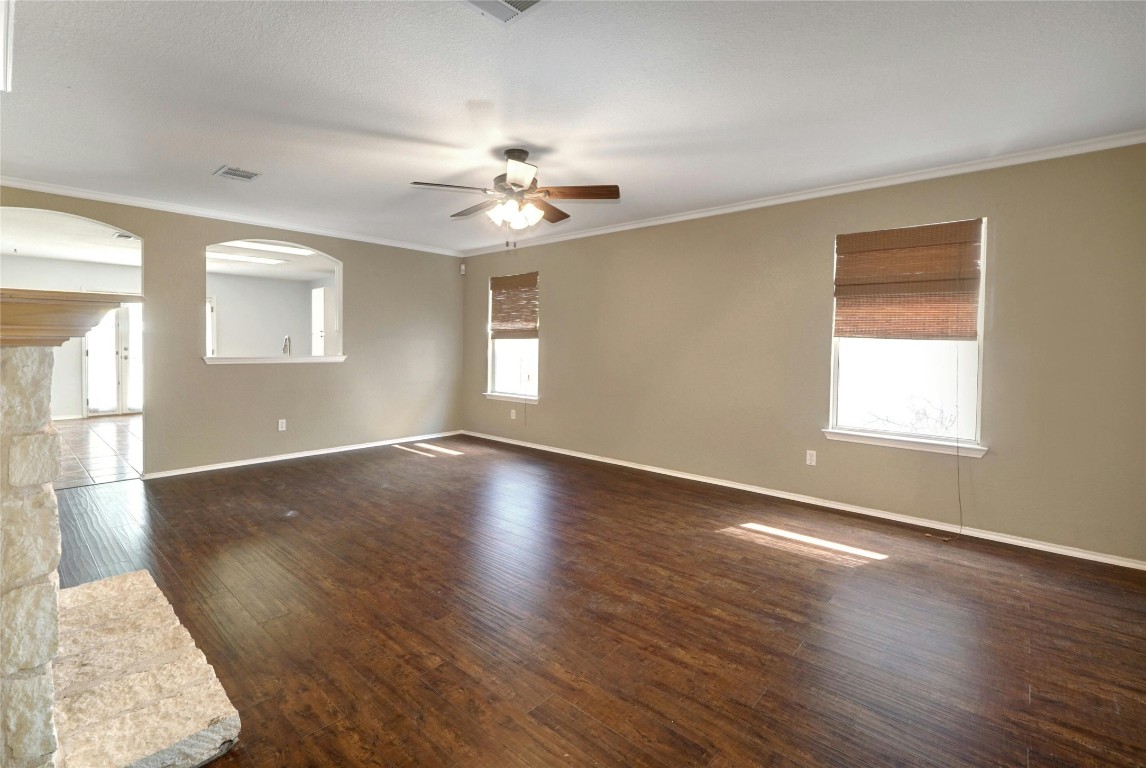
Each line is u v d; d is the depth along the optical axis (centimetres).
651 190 427
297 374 584
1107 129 306
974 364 368
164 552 329
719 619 257
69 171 391
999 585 293
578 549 340
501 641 237
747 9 202
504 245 670
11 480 125
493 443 671
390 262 651
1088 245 324
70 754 158
